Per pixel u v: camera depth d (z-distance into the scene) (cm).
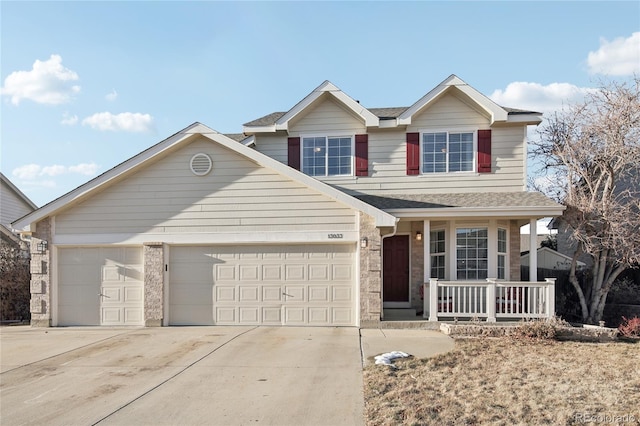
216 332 1130
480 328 1070
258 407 627
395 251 1441
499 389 674
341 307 1212
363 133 1439
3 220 2531
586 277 1473
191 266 1249
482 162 1388
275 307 1227
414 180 1409
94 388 717
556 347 957
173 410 621
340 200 1191
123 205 1253
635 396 640
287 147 1464
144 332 1142
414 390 676
